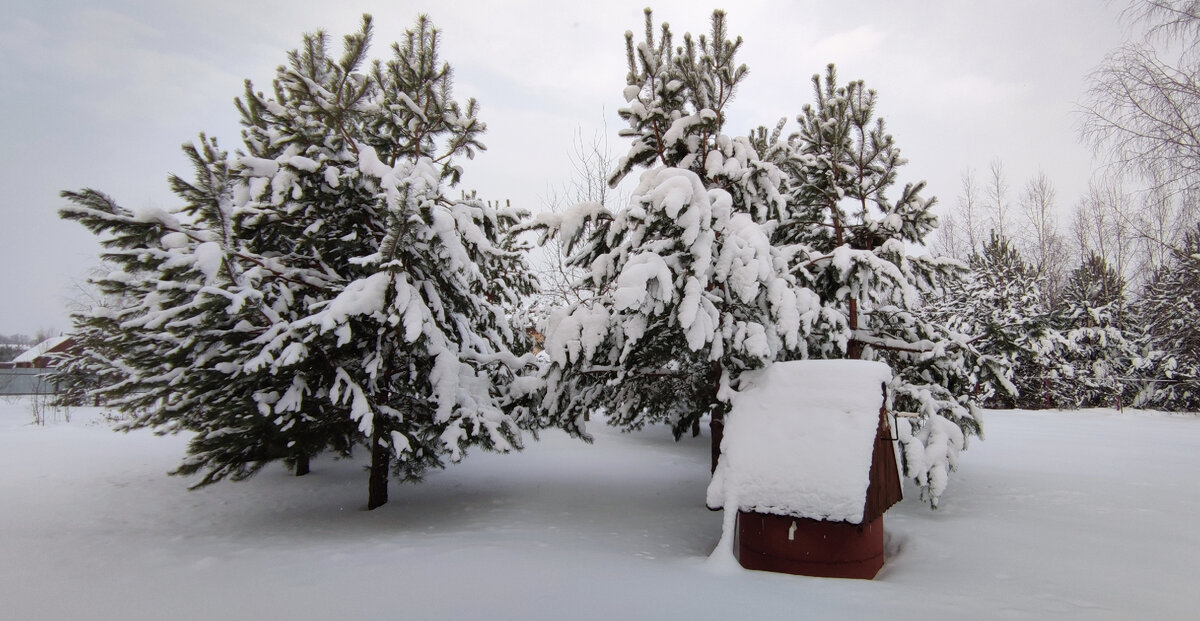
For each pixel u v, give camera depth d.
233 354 5.54
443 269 6.32
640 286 5.44
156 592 3.52
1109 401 23.33
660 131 7.24
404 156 7.62
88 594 3.49
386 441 6.28
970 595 3.70
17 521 5.83
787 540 4.55
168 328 5.21
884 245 7.49
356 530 5.82
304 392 5.70
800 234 8.50
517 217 7.92
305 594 3.45
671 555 5.05
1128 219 11.90
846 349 7.45
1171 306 21.75
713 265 6.16
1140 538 5.26
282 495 7.61
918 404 7.44
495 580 3.77
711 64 6.95
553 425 7.46
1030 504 6.74
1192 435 14.16
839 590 3.79
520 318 13.32
